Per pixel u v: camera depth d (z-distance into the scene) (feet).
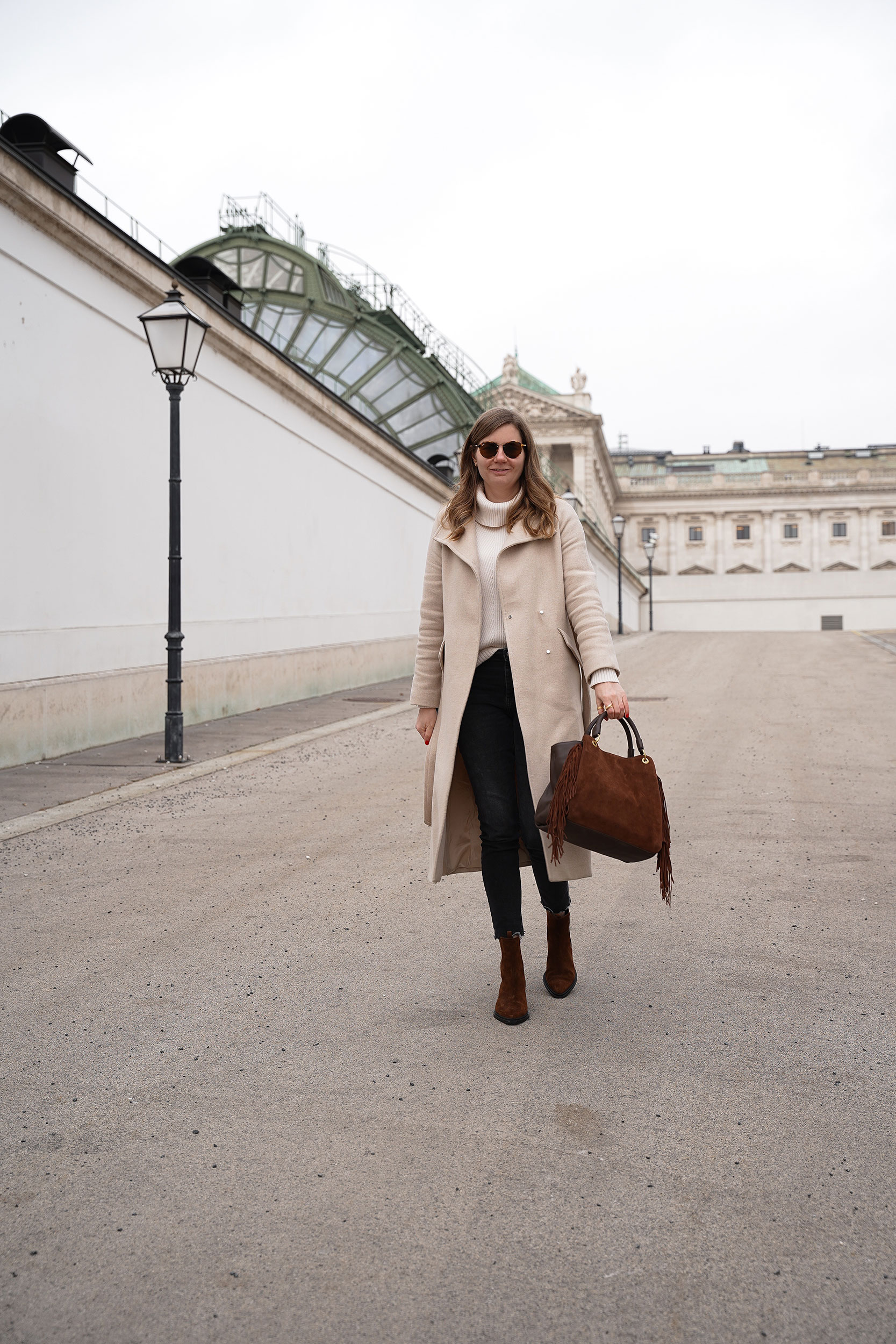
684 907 14.87
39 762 29.81
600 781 9.45
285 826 21.09
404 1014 10.90
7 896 16.01
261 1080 9.37
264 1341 5.92
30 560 30.25
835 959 12.51
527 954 12.82
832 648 88.22
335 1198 7.38
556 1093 8.97
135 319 35.70
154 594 37.27
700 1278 6.42
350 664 58.49
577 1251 6.71
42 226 30.42
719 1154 7.91
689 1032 10.29
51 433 31.22
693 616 238.68
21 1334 5.99
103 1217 7.19
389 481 67.56
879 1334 5.91
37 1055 10.02
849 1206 7.19
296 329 95.50
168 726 29.60
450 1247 6.77
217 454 42.73
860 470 277.23
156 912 15.03
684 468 327.67
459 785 11.07
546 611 10.48
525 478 10.73
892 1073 9.32
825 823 20.43
